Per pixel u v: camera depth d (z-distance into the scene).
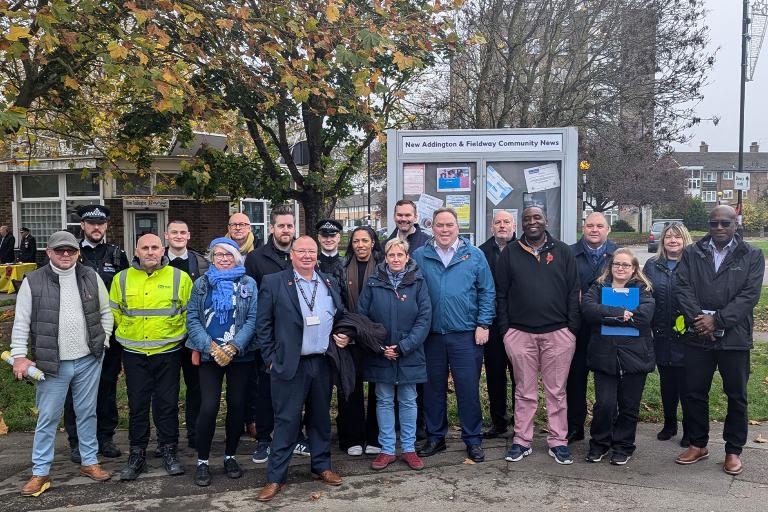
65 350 4.49
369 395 5.30
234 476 4.71
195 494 4.41
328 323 4.58
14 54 6.34
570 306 4.98
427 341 5.07
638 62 11.95
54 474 4.82
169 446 4.83
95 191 17.86
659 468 4.77
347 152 12.03
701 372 4.75
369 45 7.40
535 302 4.95
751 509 4.03
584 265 5.43
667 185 39.53
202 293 4.62
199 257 5.45
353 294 5.25
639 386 4.85
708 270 4.66
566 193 6.50
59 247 4.45
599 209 40.50
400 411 4.93
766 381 7.18
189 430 5.42
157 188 10.74
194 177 8.98
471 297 5.00
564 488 4.41
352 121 9.85
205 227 18.03
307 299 4.52
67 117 10.12
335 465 4.97
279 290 4.50
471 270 5.00
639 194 35.25
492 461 4.97
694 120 12.68
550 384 5.00
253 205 19.20
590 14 12.03
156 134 10.34
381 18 8.88
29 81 8.54
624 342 4.79
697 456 4.87
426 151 6.64
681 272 4.79
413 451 4.91
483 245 5.69
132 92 9.98
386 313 4.81
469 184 6.65
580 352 5.33
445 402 5.16
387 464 4.90
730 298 4.57
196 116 8.05
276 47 8.07
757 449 5.14
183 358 5.15
